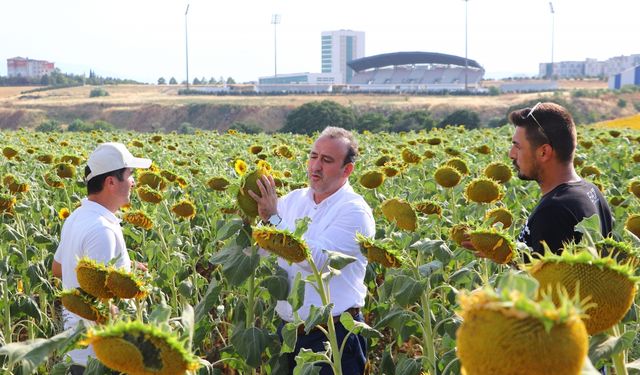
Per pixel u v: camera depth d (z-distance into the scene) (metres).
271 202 4.34
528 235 4.36
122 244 4.78
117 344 2.26
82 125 97.19
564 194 4.29
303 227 3.72
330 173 4.79
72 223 4.77
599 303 2.13
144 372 2.29
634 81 175.12
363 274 4.88
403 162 10.58
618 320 2.18
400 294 4.38
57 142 20.75
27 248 6.89
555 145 4.38
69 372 4.89
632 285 2.16
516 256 3.70
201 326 4.85
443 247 4.52
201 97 156.62
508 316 1.73
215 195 9.05
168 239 7.10
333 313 4.70
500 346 1.72
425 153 11.14
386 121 73.50
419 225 5.71
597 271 2.14
